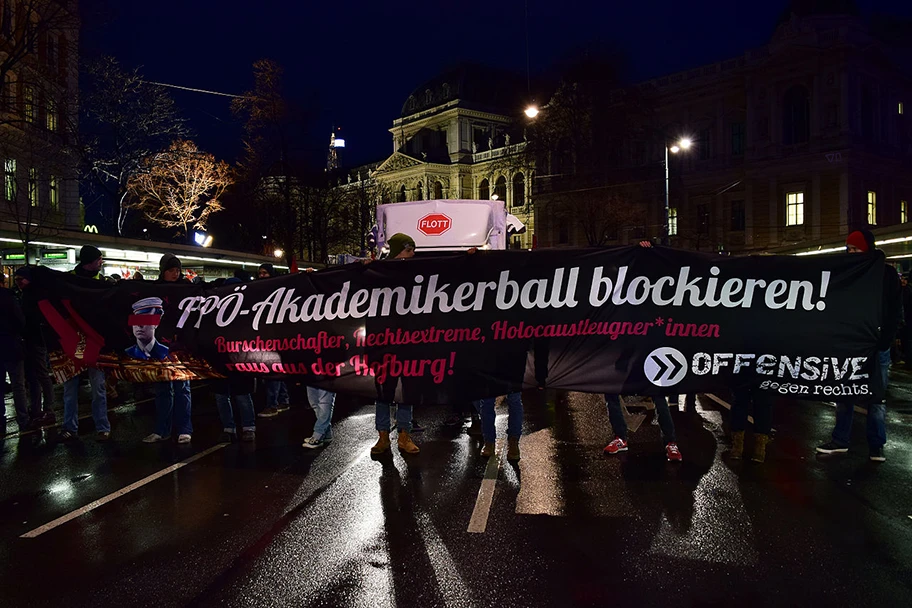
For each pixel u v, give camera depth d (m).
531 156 54.22
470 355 6.86
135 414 10.37
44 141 28.27
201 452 7.88
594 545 4.96
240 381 8.32
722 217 54.06
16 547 5.05
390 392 7.00
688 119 56.69
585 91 47.91
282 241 50.09
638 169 57.06
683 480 6.54
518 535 5.16
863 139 49.34
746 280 6.61
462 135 86.31
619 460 7.34
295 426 9.40
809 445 7.89
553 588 4.28
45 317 8.16
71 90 29.41
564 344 6.71
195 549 4.97
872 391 6.59
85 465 7.33
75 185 32.19
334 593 4.24
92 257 9.02
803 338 6.54
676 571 4.51
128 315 7.91
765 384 6.61
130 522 5.55
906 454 7.43
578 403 11.12
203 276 26.94
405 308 7.01
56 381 8.36
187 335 7.66
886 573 4.45
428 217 13.84
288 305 7.38
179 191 46.88
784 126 51.19
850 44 47.72
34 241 17.55
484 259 6.94
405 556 4.79
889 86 52.19
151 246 21.59
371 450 7.77
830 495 6.01
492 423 7.52
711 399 11.27
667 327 6.62
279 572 4.55
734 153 54.31
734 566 4.57
